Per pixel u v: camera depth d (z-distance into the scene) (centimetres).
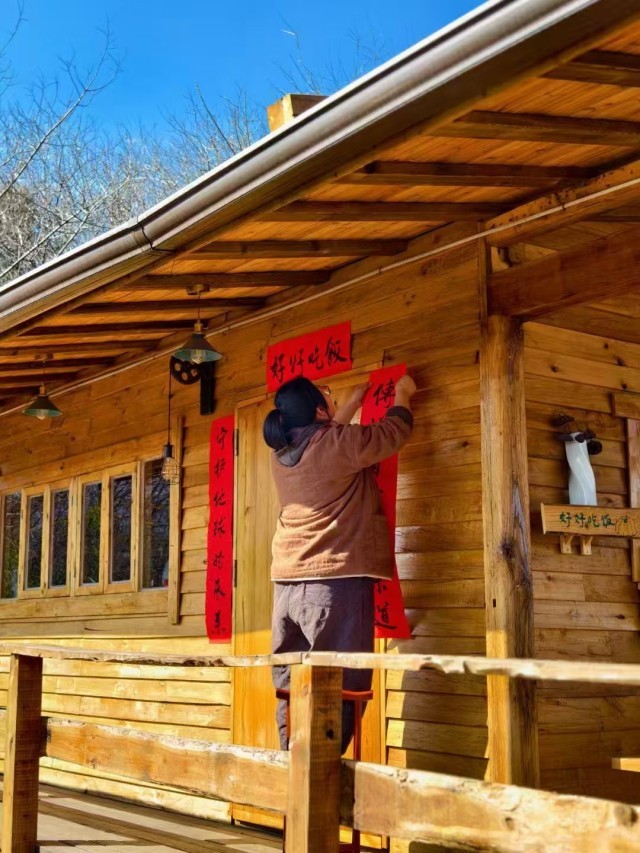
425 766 505
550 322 520
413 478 530
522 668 247
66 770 775
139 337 717
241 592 636
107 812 658
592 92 357
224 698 645
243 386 657
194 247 446
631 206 502
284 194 390
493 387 484
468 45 295
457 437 510
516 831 256
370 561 495
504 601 464
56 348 721
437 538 514
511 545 469
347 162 360
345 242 532
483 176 434
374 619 511
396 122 334
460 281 515
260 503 630
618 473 537
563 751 481
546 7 274
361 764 308
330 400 568
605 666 231
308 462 500
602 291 445
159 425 732
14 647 479
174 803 665
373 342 564
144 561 739
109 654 424
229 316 671
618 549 525
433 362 527
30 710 474
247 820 608
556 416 512
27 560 877
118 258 467
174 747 383
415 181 421
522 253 512
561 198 459
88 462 807
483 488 483
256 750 343
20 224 2194
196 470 695
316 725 313
